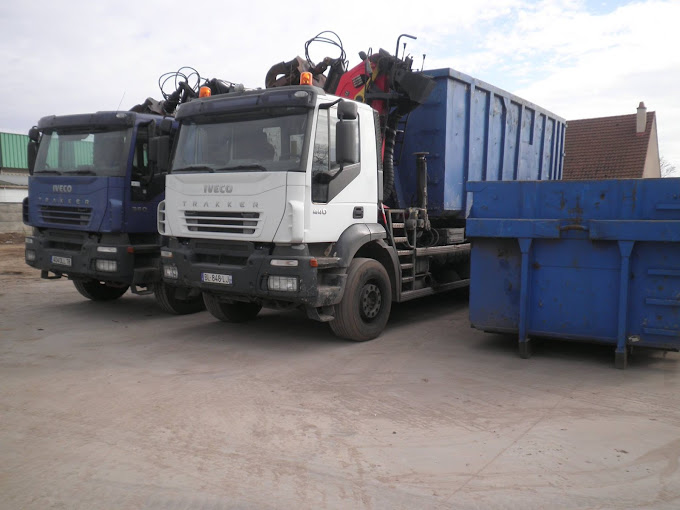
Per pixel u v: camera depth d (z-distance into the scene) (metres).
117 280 7.94
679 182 5.45
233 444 4.05
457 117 8.70
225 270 6.50
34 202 8.59
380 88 8.14
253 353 6.52
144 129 8.09
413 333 7.54
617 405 4.82
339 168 6.41
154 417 4.56
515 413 4.64
